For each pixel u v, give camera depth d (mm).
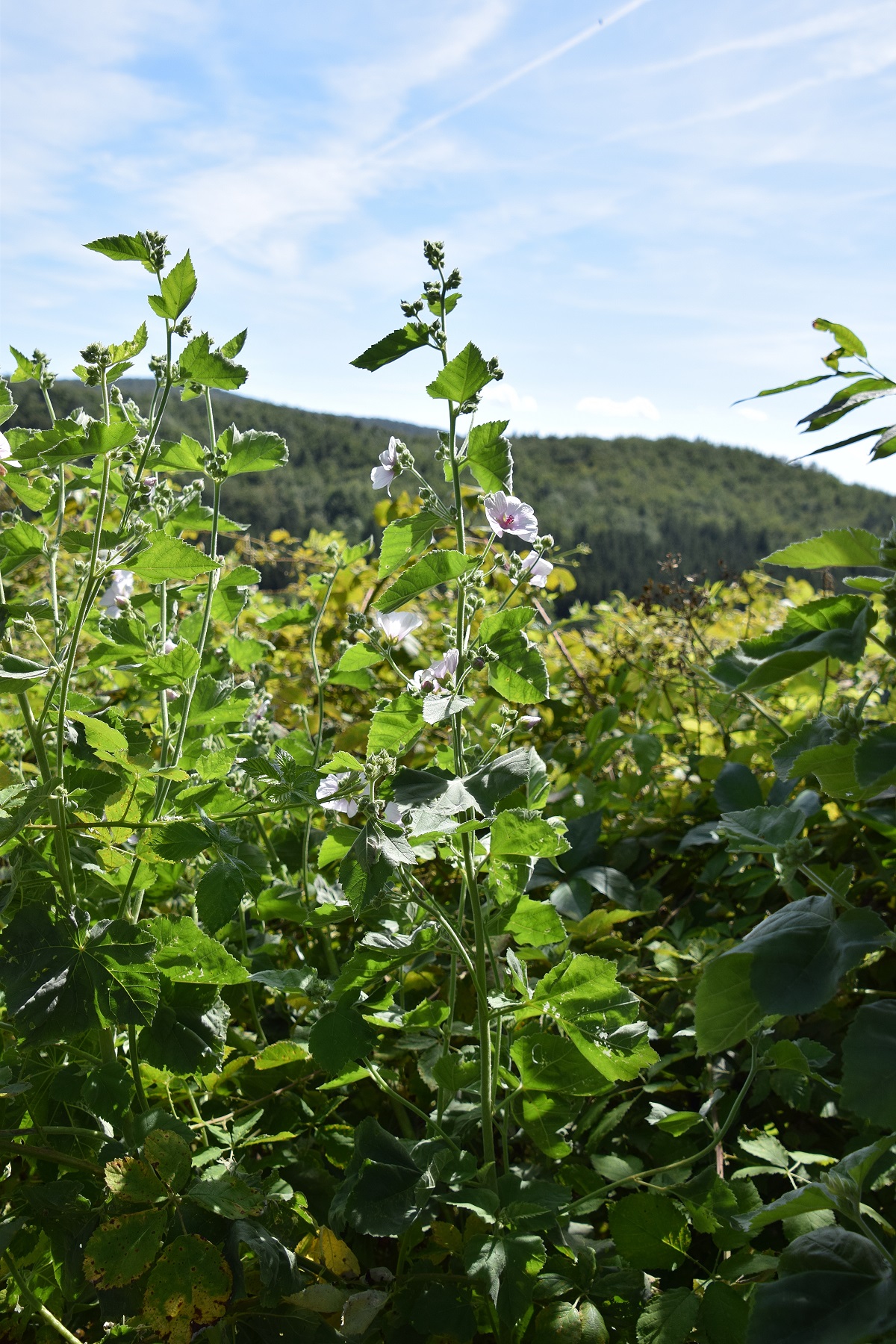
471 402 1569
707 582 4070
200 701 2072
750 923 2297
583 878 2406
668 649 4066
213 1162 1588
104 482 1547
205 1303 1265
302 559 4867
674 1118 1684
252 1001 2068
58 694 1636
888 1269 1081
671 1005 2123
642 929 2590
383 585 3988
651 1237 1487
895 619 1252
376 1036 1582
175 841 1543
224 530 2055
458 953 1638
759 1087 1816
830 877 2102
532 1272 1365
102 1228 1304
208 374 1648
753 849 1495
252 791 2096
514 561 1643
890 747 1147
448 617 4238
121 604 2176
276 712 3510
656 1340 1371
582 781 2762
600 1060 1520
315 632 2420
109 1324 1363
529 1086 1568
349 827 1568
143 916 2248
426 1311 1428
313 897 2234
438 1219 1593
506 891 1620
